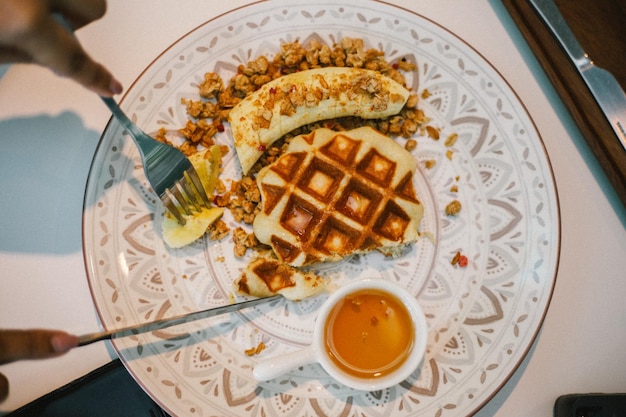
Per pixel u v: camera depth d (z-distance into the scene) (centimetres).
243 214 32
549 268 30
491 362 29
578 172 33
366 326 30
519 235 31
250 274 30
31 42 20
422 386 29
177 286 31
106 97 25
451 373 30
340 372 28
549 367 31
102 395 29
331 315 30
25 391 29
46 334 23
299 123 33
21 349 22
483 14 35
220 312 29
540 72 34
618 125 31
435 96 33
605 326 31
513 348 29
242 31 33
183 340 30
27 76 33
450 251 32
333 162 31
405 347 29
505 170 32
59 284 31
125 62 34
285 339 31
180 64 32
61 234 32
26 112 33
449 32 32
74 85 33
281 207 31
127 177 31
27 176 32
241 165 32
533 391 30
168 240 31
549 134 33
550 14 32
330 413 29
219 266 32
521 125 32
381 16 33
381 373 29
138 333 28
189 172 30
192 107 32
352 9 33
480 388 29
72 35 21
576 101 33
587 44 33
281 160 32
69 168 33
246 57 33
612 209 33
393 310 30
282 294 31
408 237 31
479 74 32
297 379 30
